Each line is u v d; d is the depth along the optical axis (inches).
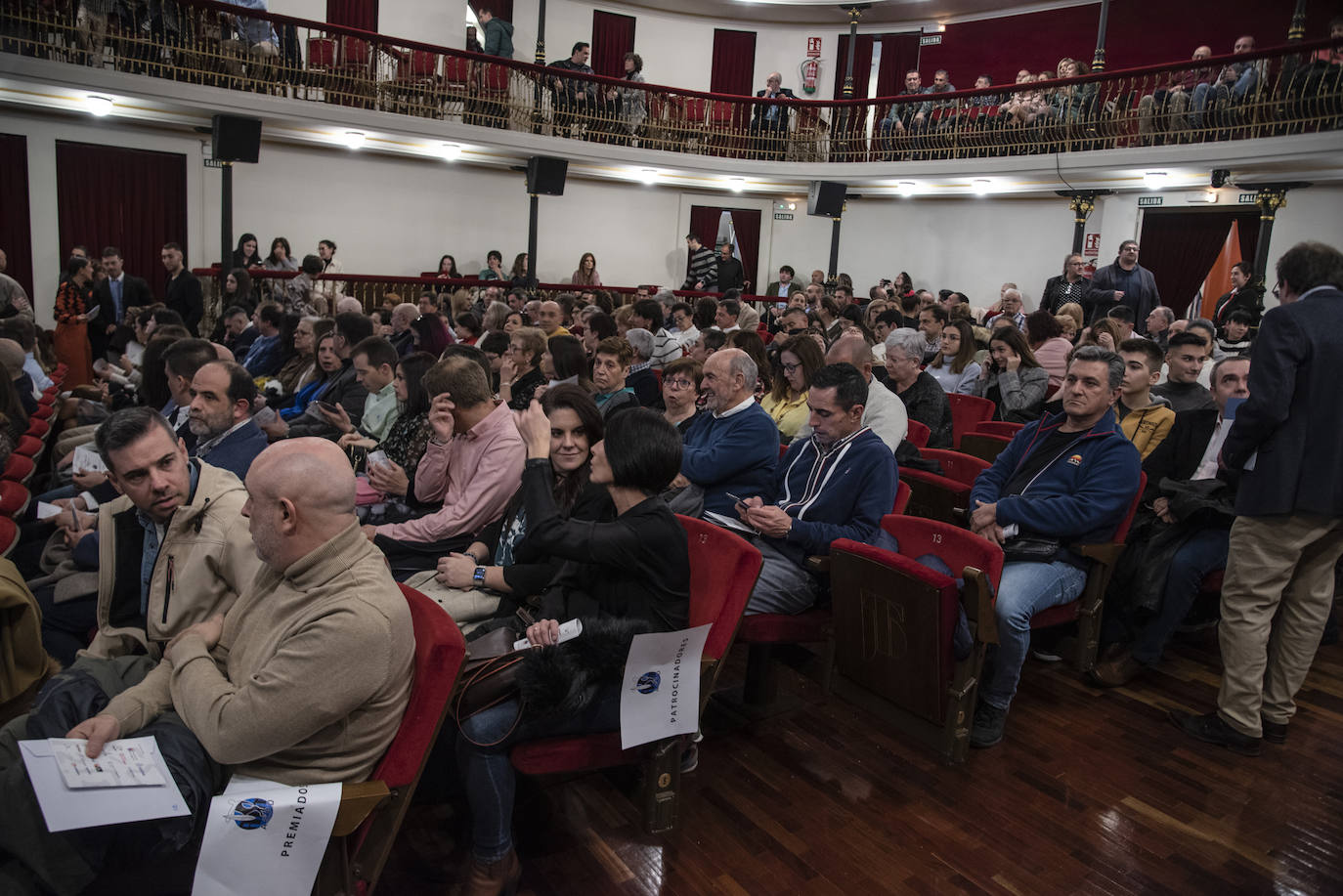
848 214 590.2
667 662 82.2
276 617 65.7
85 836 61.2
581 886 81.9
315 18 511.2
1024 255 515.8
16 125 414.6
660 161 520.1
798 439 128.7
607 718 81.5
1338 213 402.6
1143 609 127.6
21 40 357.7
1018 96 463.8
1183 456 143.4
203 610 81.0
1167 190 448.8
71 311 312.0
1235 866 88.9
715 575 90.0
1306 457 102.2
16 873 60.5
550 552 85.0
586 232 577.9
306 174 490.3
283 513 64.4
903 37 603.2
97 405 193.8
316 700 61.6
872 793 99.3
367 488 133.7
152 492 80.1
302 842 62.1
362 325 190.9
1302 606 109.8
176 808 60.2
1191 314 450.9
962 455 150.1
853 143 529.3
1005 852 89.7
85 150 431.2
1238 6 475.5
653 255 599.2
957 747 104.6
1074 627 134.3
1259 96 377.1
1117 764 107.6
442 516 113.4
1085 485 119.3
